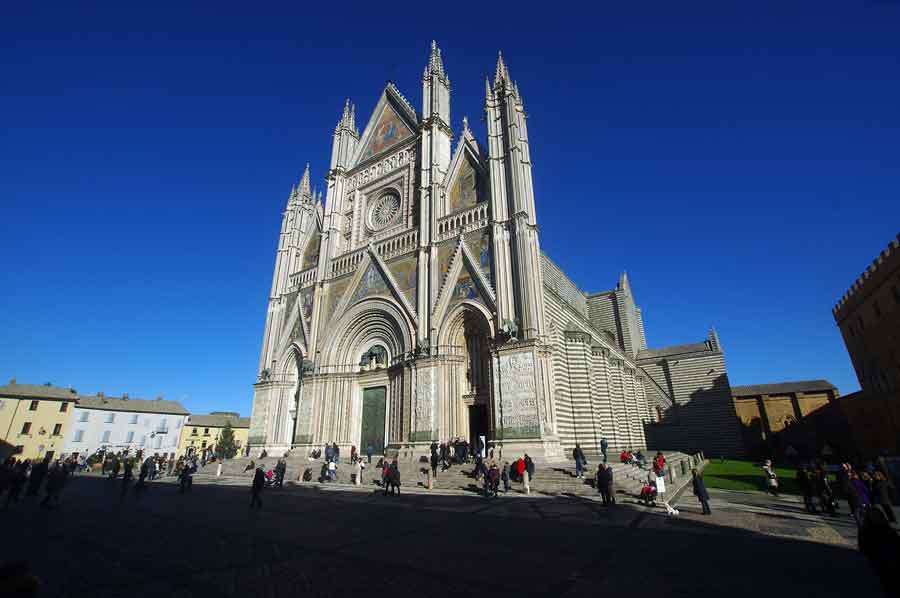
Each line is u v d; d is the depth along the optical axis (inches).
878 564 282.2
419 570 402.0
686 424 2502.5
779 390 2603.3
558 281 2110.0
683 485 1104.2
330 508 784.9
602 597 331.6
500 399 1238.9
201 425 3833.7
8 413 2719.0
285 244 2236.7
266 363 2030.0
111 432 3191.4
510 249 1371.8
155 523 650.2
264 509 780.6
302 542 516.7
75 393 3083.2
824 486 749.3
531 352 1222.9
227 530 591.5
